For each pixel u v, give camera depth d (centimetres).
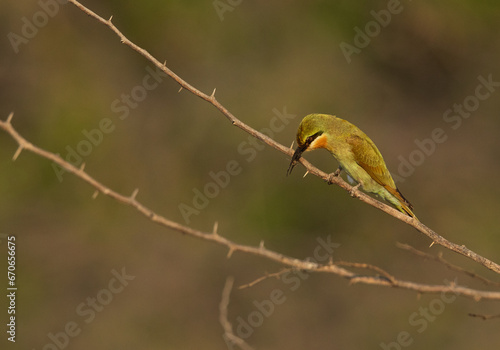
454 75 1648
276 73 1623
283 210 1505
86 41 1609
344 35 1658
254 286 1384
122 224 1462
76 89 1563
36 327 1278
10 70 1538
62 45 1586
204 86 1605
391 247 1459
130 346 1278
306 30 1659
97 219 1455
